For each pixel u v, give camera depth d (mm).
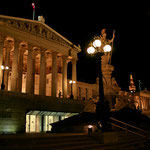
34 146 11328
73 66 55219
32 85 46844
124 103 32719
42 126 40656
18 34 42781
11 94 31547
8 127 29828
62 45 52875
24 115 32812
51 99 38031
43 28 48750
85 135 15625
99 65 15852
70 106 40750
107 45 16297
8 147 10805
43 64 46594
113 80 34031
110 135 14836
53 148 11664
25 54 52688
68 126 23578
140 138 19203
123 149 13711
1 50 39125
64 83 50594
